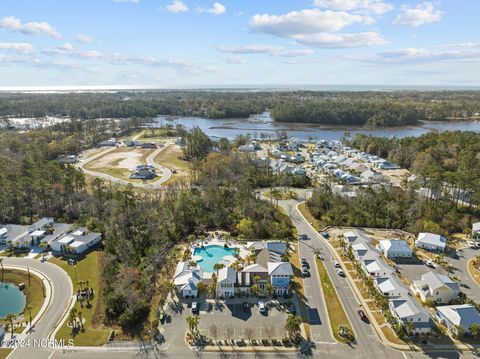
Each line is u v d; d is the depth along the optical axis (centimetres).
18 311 7919
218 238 11156
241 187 14325
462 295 8088
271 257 9475
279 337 6894
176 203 12306
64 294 8312
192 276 8500
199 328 7156
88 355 6475
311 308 7788
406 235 11406
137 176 17600
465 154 16238
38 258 10050
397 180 16988
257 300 8081
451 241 10950
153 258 9538
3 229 11169
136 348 6656
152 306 7838
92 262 9800
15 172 14262
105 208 12394
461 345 6725
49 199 12925
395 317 7306
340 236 11212
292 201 14425
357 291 8406
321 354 6494
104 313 7588
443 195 13238
